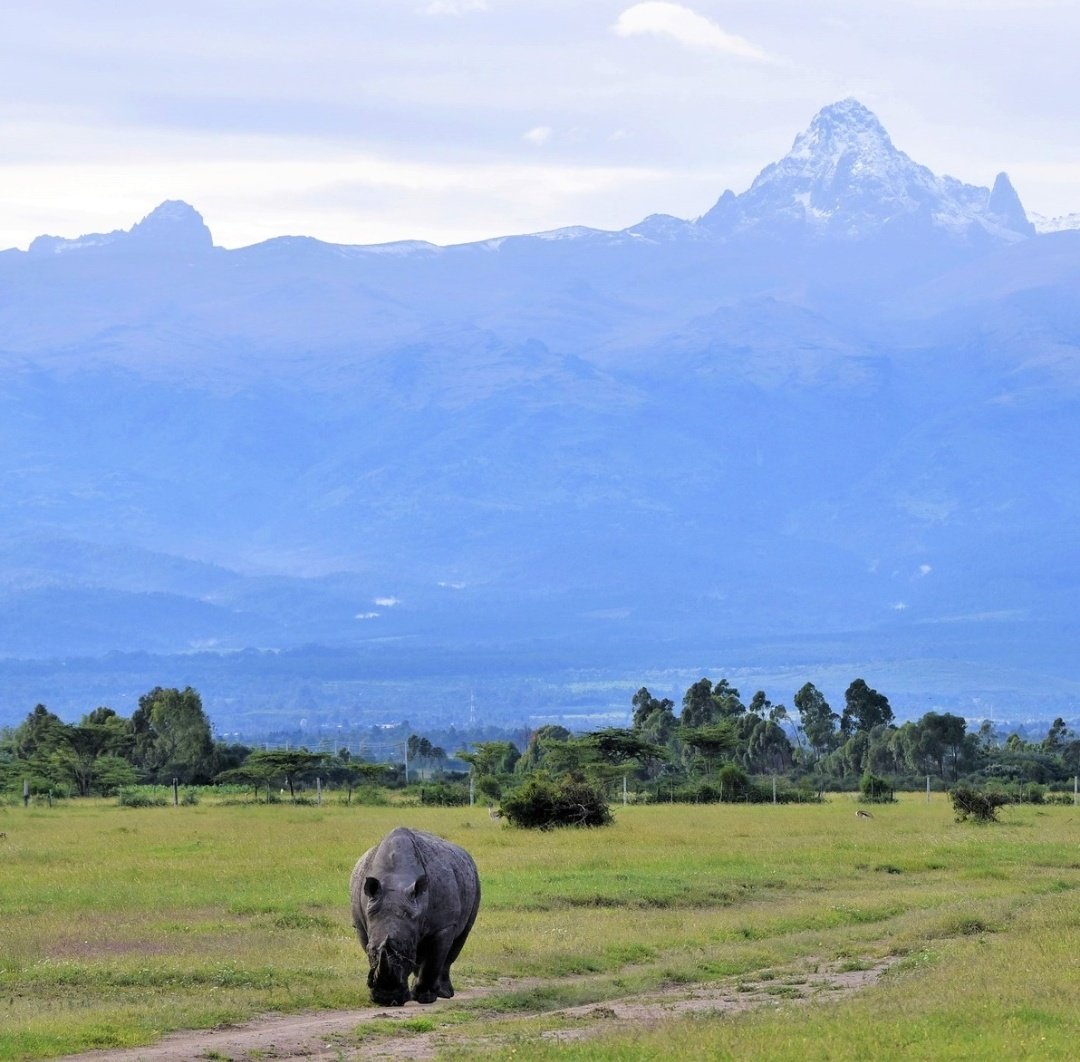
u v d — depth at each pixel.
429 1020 46.03
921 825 135.75
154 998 48.91
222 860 97.38
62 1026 43.00
